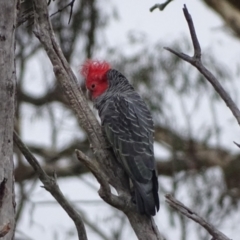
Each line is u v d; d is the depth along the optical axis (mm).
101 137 9336
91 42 18016
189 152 18281
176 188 17875
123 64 17922
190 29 7332
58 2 17078
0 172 6906
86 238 7648
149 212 8414
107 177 9156
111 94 10047
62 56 8859
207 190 17766
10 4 7059
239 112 7180
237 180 18422
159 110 17641
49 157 20109
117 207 8344
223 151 18719
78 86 9031
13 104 7051
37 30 8703
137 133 9297
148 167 9008
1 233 6594
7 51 7027
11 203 6953
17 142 7445
